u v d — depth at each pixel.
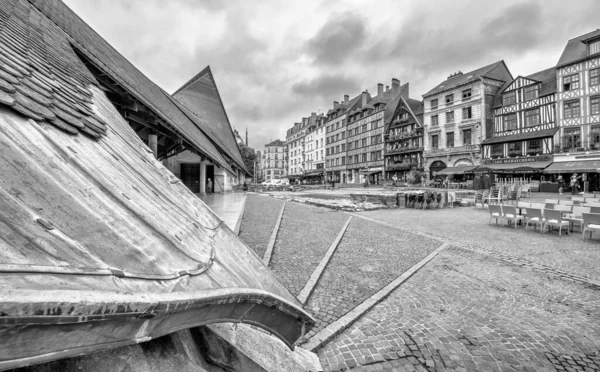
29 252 0.66
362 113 50.16
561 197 18.95
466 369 2.41
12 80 1.48
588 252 6.00
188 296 0.83
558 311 3.40
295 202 18.92
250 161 59.75
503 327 3.06
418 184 36.59
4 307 0.45
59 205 0.89
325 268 4.97
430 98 37.62
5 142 0.99
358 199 17.23
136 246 0.97
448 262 5.38
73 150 1.31
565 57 26.72
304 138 74.19
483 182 27.70
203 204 2.13
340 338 2.89
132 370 0.92
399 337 2.90
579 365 2.44
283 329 1.45
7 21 3.00
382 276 4.59
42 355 0.56
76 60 4.14
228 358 1.43
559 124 26.28
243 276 1.37
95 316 0.60
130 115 6.19
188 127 10.70
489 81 32.06
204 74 26.27
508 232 8.30
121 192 1.28
